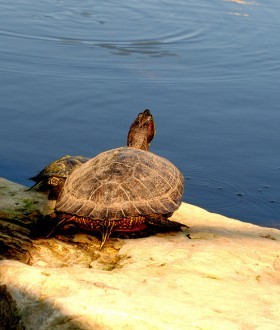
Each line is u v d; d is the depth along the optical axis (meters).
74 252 5.83
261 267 5.60
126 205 5.94
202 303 4.57
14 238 6.01
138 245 5.89
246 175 10.78
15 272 4.87
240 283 5.13
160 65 16.25
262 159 11.31
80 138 11.60
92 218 5.84
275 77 15.52
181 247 5.82
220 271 5.37
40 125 12.02
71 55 16.80
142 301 4.49
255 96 14.09
